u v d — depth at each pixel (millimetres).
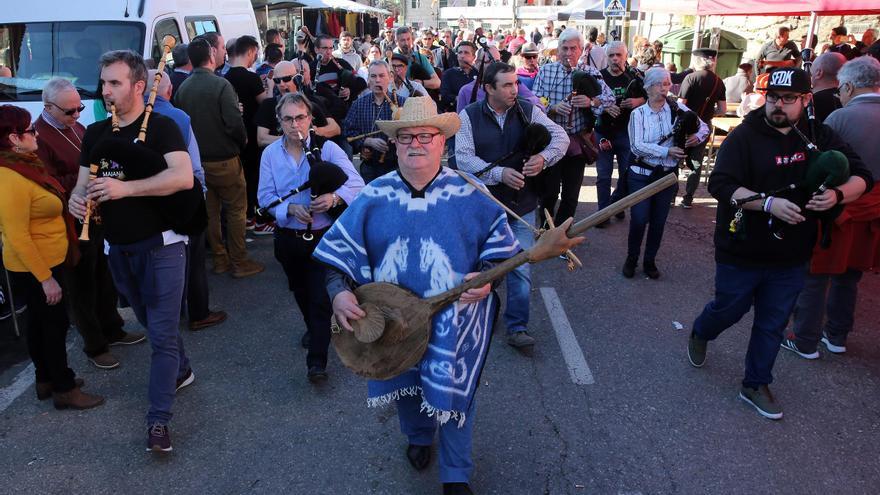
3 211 3279
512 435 3500
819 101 4969
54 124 4094
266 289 5562
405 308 2533
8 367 4270
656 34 21125
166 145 3234
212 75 5406
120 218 3188
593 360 4309
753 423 3613
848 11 9328
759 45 16156
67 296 4094
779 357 4348
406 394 2953
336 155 4090
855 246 4035
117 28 6367
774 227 3408
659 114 5543
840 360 4312
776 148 3424
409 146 2537
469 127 4426
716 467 3248
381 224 2637
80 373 4168
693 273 5926
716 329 3920
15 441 3465
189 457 3342
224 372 4180
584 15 19234
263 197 4043
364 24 23719
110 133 3236
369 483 3156
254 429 3570
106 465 3281
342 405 3803
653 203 5633
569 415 3686
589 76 5922
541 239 2443
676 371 4168
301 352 4453
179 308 3375
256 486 3133
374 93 5617
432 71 8680
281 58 7969
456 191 2637
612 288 5562
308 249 3959
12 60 6359
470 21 45406
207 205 5695
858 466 3260
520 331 4402
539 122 4492
